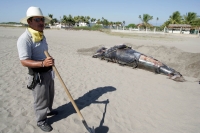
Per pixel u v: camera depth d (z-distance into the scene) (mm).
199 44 21625
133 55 7996
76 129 3268
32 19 2695
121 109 4133
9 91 4742
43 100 3025
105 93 4980
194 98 4930
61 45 15188
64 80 5855
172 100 4750
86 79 6105
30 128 3209
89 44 17109
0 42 14594
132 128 3424
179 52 10219
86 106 4172
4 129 3127
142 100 4668
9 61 8031
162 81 6285
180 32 47875
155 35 38188
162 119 3791
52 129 3225
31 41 2736
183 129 3455
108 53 9062
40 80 2871
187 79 6750
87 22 92625
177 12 63844
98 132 3227
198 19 60094
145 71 7543
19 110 3797
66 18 79812
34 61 2670
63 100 4395
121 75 6816
